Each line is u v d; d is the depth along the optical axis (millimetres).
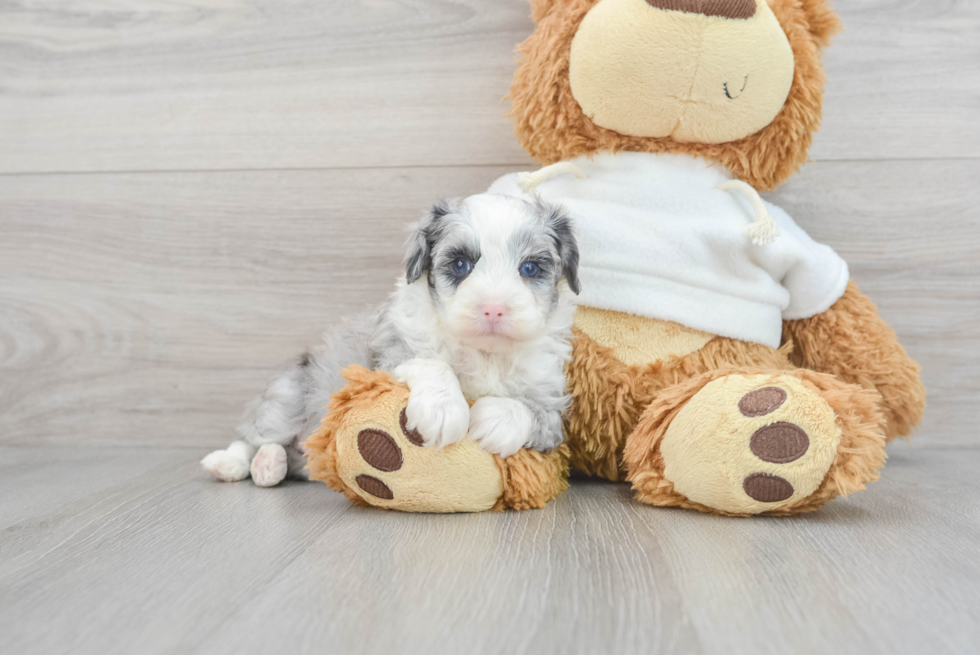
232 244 2160
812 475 1314
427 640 862
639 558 1144
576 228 1646
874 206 2053
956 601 979
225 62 2131
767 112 1645
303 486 1718
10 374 2188
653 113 1624
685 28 1511
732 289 1653
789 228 1788
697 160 1734
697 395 1418
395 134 2109
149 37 2141
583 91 1638
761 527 1325
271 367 2168
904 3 2008
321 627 898
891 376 1774
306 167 2133
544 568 1097
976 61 2014
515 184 1842
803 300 1762
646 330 1666
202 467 1820
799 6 1697
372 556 1158
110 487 1701
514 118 1834
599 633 882
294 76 2119
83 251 2178
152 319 2178
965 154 2033
